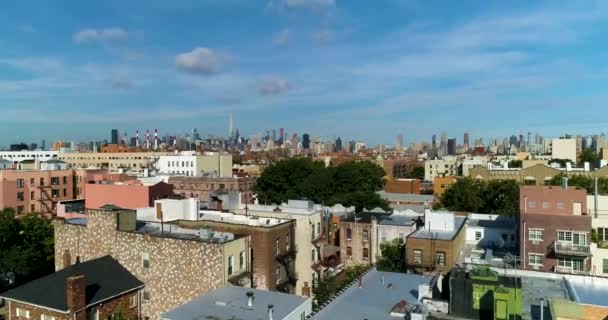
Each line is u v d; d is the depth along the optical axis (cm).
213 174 13962
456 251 4925
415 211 8312
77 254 4403
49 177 10194
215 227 4500
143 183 7656
